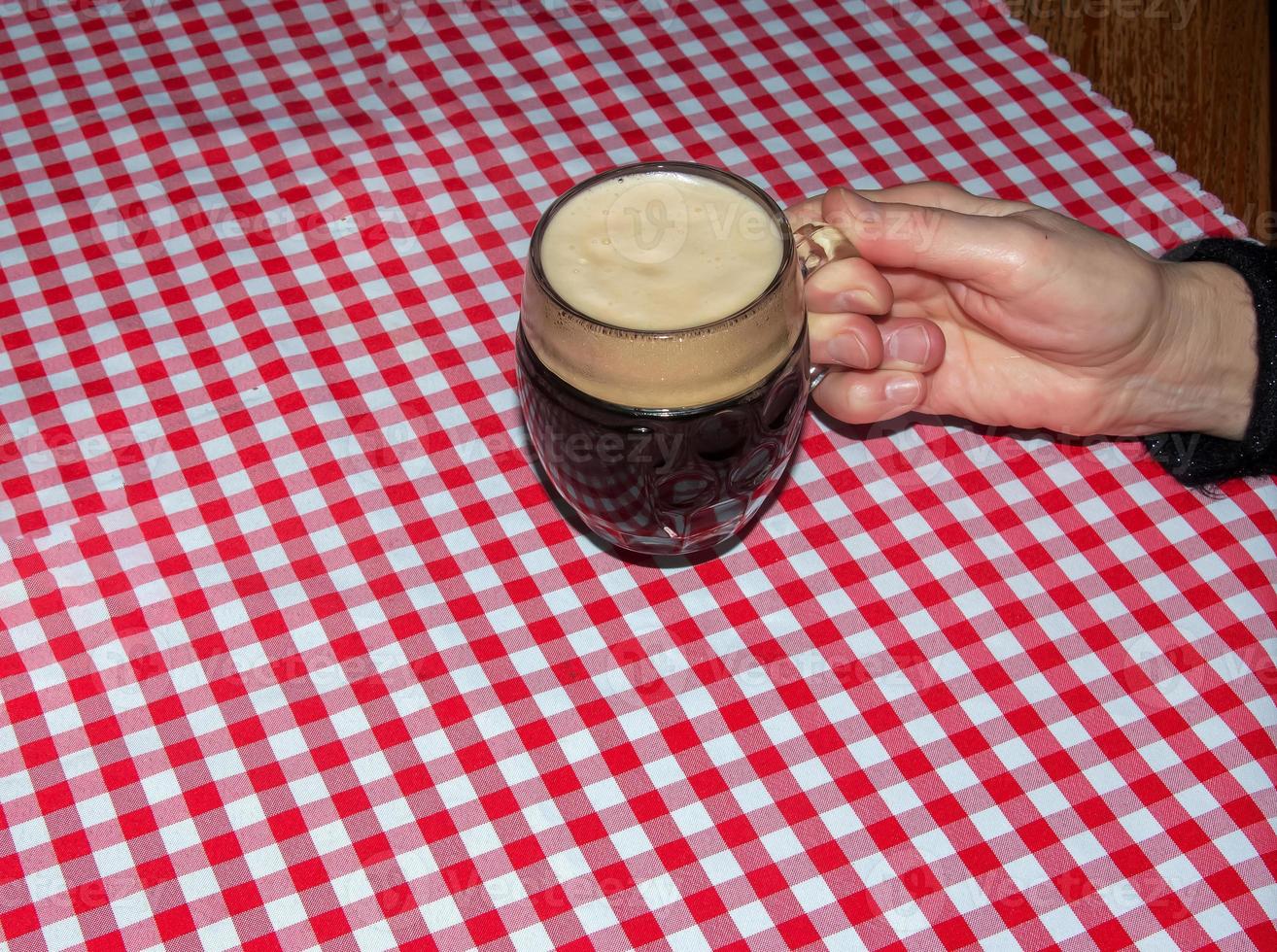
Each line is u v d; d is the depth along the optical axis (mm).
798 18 861
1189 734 622
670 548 638
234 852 595
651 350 545
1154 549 672
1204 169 828
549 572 667
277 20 860
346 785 610
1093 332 654
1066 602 659
